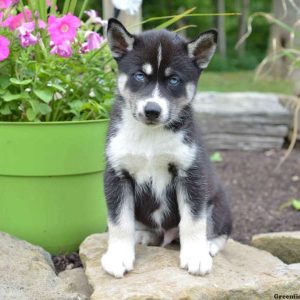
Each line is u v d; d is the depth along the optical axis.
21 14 1.25
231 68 4.51
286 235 1.27
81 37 1.28
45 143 1.20
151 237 1.24
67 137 1.21
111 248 1.11
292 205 1.60
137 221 1.22
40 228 1.24
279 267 1.13
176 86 1.12
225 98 2.29
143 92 1.11
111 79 1.32
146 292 1.02
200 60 1.16
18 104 1.25
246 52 4.91
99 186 1.28
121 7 1.36
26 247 1.17
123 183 1.14
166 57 1.12
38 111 1.22
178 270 1.09
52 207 1.24
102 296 1.02
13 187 1.22
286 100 2.27
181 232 1.12
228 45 5.05
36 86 1.23
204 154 1.16
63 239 1.26
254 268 1.13
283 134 2.16
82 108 1.26
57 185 1.23
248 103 2.23
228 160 2.00
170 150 1.11
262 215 1.55
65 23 1.22
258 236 1.29
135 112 1.10
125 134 1.12
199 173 1.12
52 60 1.24
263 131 2.15
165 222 1.19
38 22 1.24
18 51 1.25
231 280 1.07
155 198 1.16
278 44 2.91
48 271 1.12
